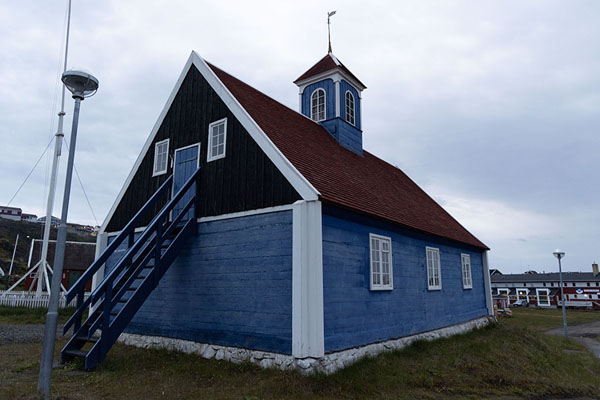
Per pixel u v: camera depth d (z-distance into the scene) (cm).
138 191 1316
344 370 808
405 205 1477
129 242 1234
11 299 2030
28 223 7938
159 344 1055
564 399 816
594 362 1320
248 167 979
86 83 702
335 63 1563
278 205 891
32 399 588
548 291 5656
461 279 1669
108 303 835
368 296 989
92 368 795
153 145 1311
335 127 1536
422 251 1354
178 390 679
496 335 1514
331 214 898
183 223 1101
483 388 827
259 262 900
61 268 663
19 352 979
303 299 786
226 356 896
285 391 678
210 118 1123
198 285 1016
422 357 1018
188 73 1245
